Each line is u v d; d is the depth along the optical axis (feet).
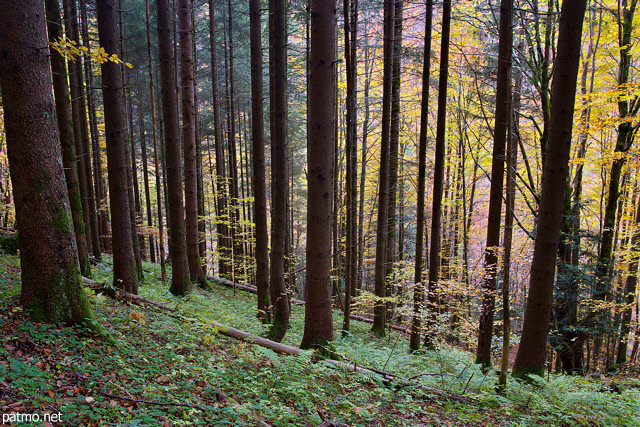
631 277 40.50
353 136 41.22
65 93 28.89
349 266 30.66
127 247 28.04
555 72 19.86
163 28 32.83
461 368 23.72
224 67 65.57
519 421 16.63
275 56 29.76
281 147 29.84
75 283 16.05
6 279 21.34
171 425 11.05
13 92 14.49
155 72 61.93
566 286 33.42
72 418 9.93
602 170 40.24
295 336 32.17
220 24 66.03
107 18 25.75
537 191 41.09
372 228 75.92
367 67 54.85
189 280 37.40
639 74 39.06
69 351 13.75
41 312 15.15
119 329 18.06
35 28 14.70
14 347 12.70
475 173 56.70
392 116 39.73
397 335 38.22
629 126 32.83
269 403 13.73
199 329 21.50
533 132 47.65
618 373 34.17
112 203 27.48
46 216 15.25
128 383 13.09
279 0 29.22
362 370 20.95
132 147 68.13
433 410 17.49
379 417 15.67
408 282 45.39
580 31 19.08
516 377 21.70
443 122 27.09
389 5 29.99
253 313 36.55
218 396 13.91
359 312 48.24
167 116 34.53
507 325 19.44
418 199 29.19
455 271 47.03
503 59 24.86
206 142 91.04
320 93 21.81
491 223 26.37
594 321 32.73
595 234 35.45
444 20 26.25
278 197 30.04
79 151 42.24
